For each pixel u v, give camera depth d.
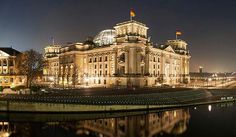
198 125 58.75
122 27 139.50
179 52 188.62
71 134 50.06
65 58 178.00
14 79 148.75
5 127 55.66
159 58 159.12
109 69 146.38
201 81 195.88
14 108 68.62
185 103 87.12
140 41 134.38
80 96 75.75
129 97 80.25
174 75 176.38
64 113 67.31
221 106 88.81
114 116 67.19
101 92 92.31
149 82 140.75
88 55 164.12
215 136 49.84
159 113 72.62
